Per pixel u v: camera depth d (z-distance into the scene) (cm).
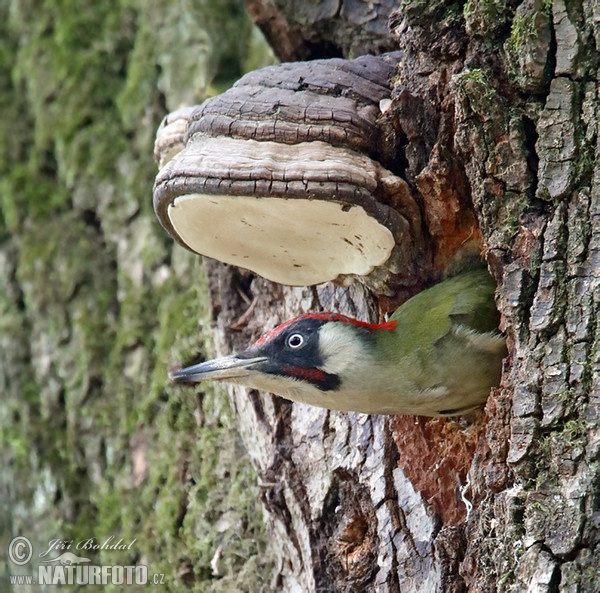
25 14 1591
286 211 932
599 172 857
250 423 1164
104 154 1470
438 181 956
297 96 948
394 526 1009
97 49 1519
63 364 1446
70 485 1413
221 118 938
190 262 1362
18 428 1470
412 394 1006
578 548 805
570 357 844
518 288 880
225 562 1223
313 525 1073
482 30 902
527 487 850
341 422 1079
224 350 1229
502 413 887
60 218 1505
